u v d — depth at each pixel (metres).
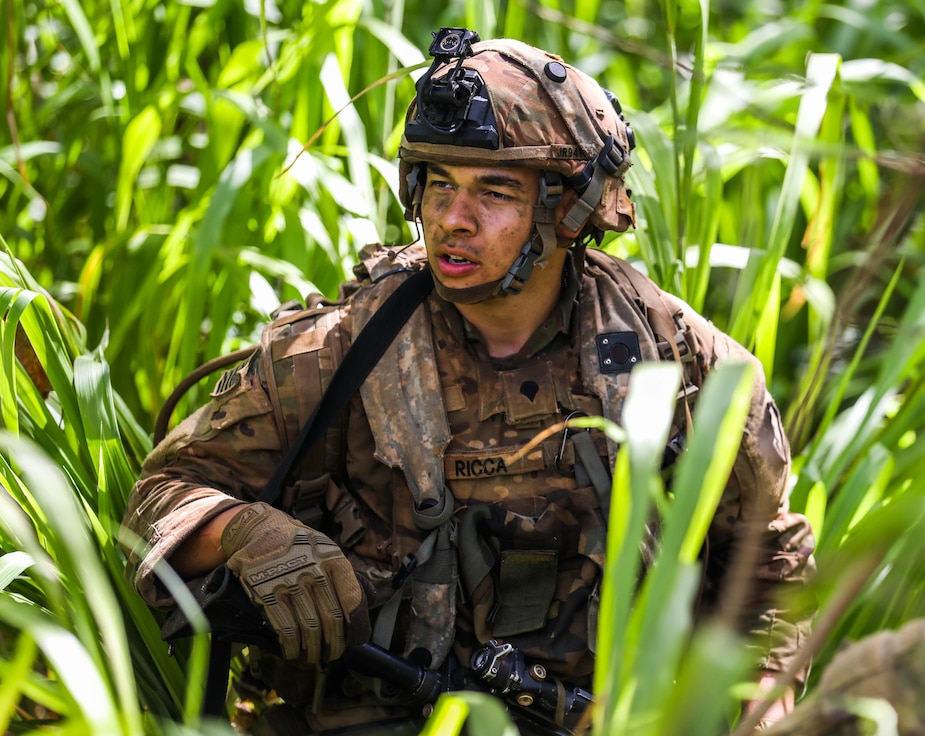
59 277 6.44
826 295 5.88
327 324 4.22
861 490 5.07
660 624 2.23
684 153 5.47
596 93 4.17
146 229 5.86
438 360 4.16
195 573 3.91
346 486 4.31
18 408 4.40
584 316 4.21
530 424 4.11
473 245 3.91
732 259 5.81
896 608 4.49
